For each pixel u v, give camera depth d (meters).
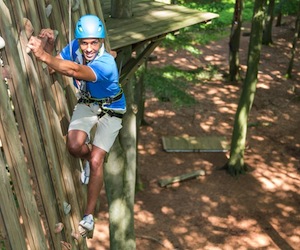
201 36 32.72
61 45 4.39
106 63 3.83
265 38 32.81
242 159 19.34
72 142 4.17
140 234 16.05
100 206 17.08
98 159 4.33
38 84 3.97
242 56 31.17
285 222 17.05
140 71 16.31
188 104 24.19
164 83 24.77
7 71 3.63
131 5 8.13
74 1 4.57
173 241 15.89
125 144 10.87
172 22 7.89
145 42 7.71
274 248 15.82
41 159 4.01
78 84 4.13
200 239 16.09
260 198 18.20
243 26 36.09
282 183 19.02
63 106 4.44
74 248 4.63
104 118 4.32
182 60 29.23
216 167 19.86
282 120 23.73
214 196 18.19
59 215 4.34
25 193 3.83
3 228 3.65
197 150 20.75
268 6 31.98
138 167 18.02
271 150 21.22
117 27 7.64
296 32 27.28
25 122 3.82
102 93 4.13
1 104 3.59
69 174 4.46
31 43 3.34
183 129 22.30
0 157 3.58
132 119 10.64
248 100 18.52
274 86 27.20
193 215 17.16
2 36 3.60
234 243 16.00
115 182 10.81
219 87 26.64
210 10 32.69
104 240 15.53
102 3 9.36
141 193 18.08
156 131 22.06
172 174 19.23
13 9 3.72
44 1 4.18
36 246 3.96
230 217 17.19
